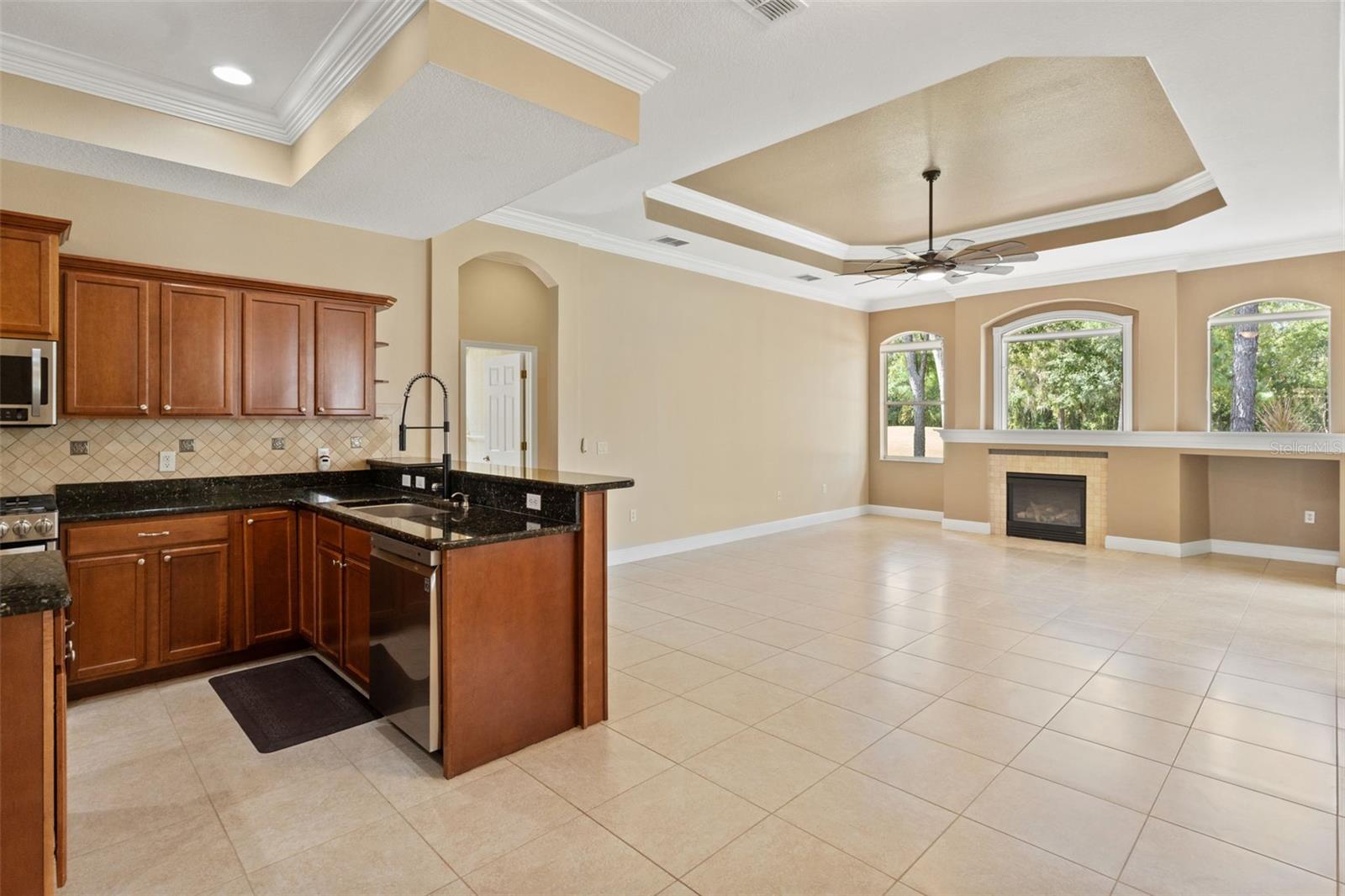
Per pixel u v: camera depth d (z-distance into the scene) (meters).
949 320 8.47
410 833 2.16
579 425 5.84
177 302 3.62
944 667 3.63
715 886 1.91
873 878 1.94
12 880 1.47
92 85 3.13
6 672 1.46
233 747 2.72
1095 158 4.82
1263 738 2.81
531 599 2.76
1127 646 3.95
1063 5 2.60
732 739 2.81
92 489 3.59
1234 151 4.05
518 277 5.93
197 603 3.43
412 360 4.83
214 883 1.92
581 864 2.01
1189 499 6.65
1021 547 6.99
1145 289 6.79
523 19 2.62
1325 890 1.88
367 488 4.34
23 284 3.06
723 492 7.21
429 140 3.09
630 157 4.09
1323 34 2.82
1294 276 6.14
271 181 3.65
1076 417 7.45
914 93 3.82
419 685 2.57
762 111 3.45
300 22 2.79
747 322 7.47
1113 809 2.29
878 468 9.30
